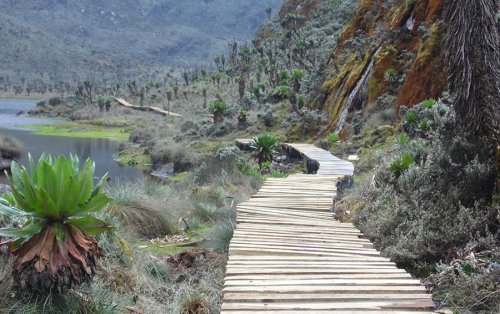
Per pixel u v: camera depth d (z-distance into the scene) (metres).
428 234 5.77
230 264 4.97
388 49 22.89
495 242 5.39
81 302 4.36
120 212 7.73
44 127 65.94
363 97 23.31
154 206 8.41
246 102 45.75
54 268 4.07
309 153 19.14
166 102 82.75
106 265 5.37
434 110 8.09
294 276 4.57
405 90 19.77
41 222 4.21
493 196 5.84
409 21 23.34
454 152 6.60
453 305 4.49
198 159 26.06
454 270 5.03
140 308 4.80
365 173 14.74
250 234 6.25
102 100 82.31
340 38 31.36
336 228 6.68
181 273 5.90
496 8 6.58
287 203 8.27
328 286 4.25
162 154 31.23
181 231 8.41
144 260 5.98
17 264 4.14
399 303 3.88
